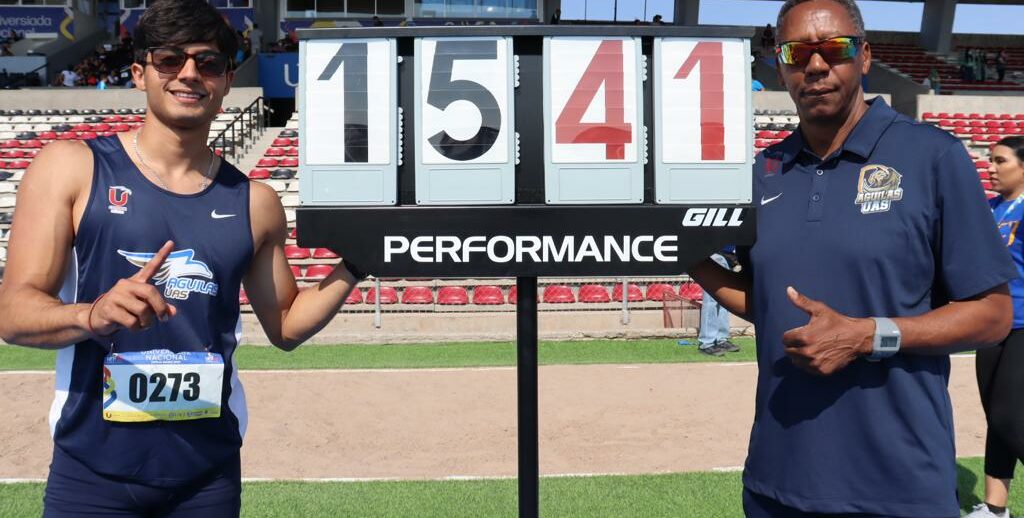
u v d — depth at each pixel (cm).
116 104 2120
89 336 201
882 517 224
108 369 221
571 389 776
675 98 238
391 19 3020
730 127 239
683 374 838
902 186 224
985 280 217
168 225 226
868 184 229
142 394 223
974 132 2097
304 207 239
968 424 656
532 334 250
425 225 239
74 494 224
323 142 238
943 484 223
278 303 259
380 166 238
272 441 615
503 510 461
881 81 2809
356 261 239
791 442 235
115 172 225
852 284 228
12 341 211
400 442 614
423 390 773
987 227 218
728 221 240
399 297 1134
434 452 588
